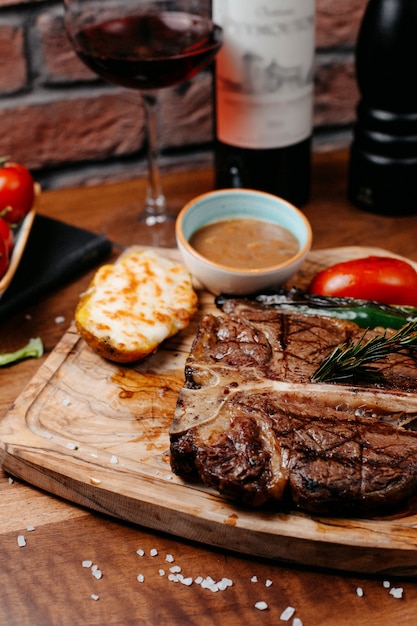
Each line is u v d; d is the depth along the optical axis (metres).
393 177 0.67
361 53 0.63
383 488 0.43
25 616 0.42
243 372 0.48
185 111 0.75
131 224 0.69
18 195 0.60
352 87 0.78
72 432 0.49
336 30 0.74
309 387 0.47
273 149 0.65
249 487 0.43
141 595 0.43
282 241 0.58
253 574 0.44
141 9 0.60
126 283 0.56
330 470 0.43
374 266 0.56
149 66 0.56
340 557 0.43
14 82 0.70
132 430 0.49
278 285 0.56
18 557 0.45
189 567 0.44
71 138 0.74
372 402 0.46
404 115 0.64
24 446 0.48
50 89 0.71
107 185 0.76
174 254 0.63
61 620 0.42
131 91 0.73
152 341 0.52
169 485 0.46
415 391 0.47
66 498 0.47
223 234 0.59
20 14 0.67
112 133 0.75
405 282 0.55
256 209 0.60
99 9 0.60
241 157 0.66
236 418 0.45
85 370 0.53
